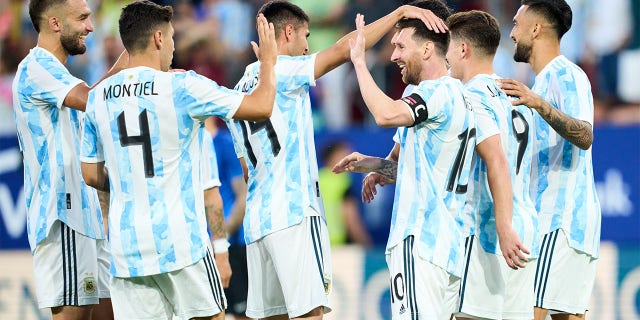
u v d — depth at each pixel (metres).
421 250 18.02
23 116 20.27
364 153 34.66
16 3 44.88
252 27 42.53
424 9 18.98
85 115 18.52
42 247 20.22
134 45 18.09
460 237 18.44
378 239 34.59
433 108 17.78
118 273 18.05
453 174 18.30
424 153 18.23
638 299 30.47
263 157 19.72
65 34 20.42
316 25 41.84
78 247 20.33
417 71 18.67
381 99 17.66
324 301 19.80
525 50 21.31
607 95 38.91
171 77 17.83
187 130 17.88
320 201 20.12
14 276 34.69
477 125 18.84
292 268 19.53
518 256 18.20
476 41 19.78
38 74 19.92
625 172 33.62
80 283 20.33
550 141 20.88
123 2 43.56
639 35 39.09
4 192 37.50
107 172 18.81
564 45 39.44
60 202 20.14
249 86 19.88
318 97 39.09
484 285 19.75
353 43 18.64
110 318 22.06
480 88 19.20
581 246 20.69
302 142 19.73
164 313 18.50
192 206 18.05
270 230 19.56
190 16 42.47
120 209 18.06
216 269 18.55
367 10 40.59
